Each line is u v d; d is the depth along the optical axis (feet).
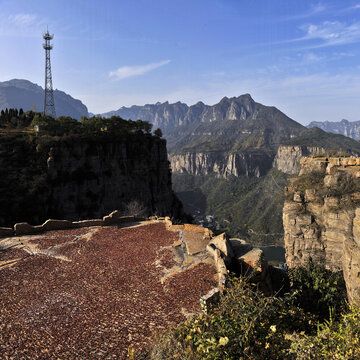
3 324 40.04
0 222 296.71
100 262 61.52
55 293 48.67
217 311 31.86
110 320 40.32
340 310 62.64
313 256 125.59
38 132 369.30
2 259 63.57
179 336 29.91
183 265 58.13
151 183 474.08
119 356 32.86
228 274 47.85
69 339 36.35
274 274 84.17
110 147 397.60
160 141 493.36
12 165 326.44
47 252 67.72
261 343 26.66
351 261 66.64
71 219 352.69
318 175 142.92
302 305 69.92
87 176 370.53
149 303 44.47
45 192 331.16
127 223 94.63
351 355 23.49
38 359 32.81
